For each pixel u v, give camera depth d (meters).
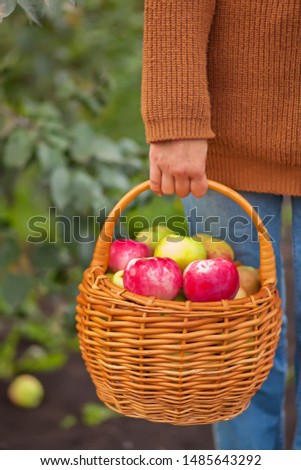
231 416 1.68
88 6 3.04
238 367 1.57
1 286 2.77
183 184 1.62
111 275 1.74
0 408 2.77
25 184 3.12
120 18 3.18
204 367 1.54
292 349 3.04
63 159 2.44
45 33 2.85
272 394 2.00
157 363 1.55
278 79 1.67
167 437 2.62
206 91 1.60
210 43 1.69
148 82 1.59
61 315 3.20
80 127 2.53
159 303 1.54
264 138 1.71
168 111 1.57
